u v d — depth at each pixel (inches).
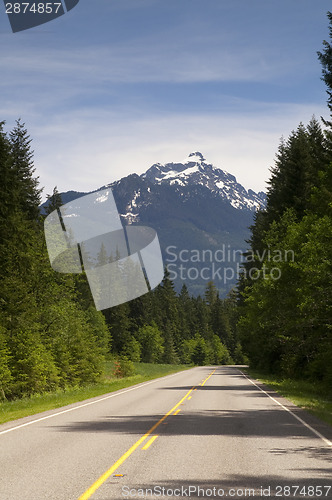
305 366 1750.7
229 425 654.5
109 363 3467.0
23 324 1519.4
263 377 2114.9
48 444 510.3
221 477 364.8
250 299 1923.0
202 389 1403.8
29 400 1171.3
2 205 1485.0
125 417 750.5
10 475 372.5
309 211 1477.6
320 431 604.4
